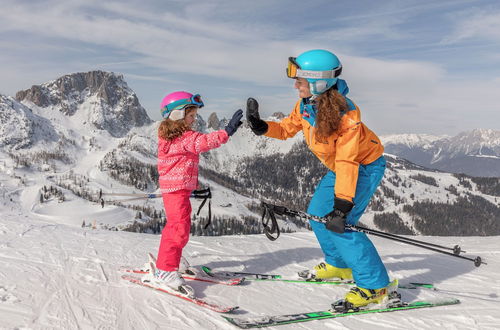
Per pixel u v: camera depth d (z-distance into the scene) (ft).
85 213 528.22
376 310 9.68
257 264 14.35
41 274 10.87
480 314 9.87
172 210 10.17
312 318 9.12
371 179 9.64
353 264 9.68
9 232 16.08
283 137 11.06
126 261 13.03
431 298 10.93
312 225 11.11
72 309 8.70
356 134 8.79
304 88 9.35
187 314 8.90
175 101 9.86
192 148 9.84
